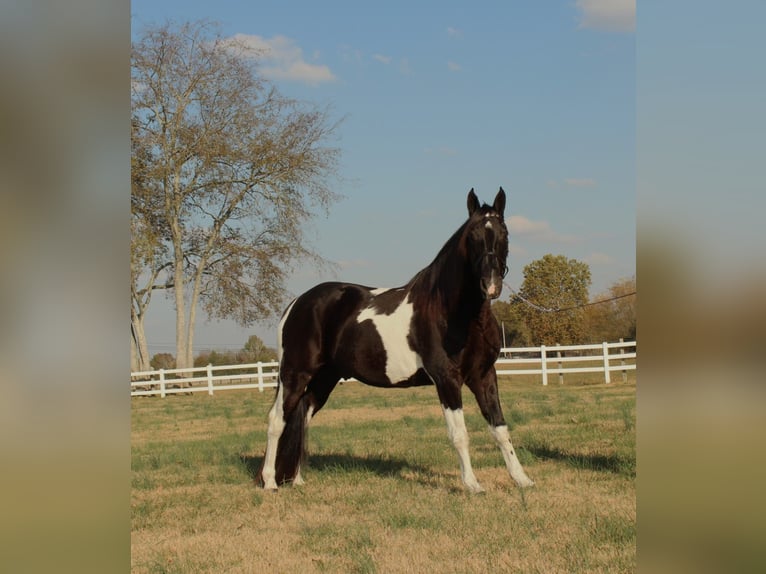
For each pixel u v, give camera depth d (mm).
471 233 6109
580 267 40500
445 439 9984
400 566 4406
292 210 31969
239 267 31312
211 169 30797
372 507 6051
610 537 4699
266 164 31359
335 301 7441
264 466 7461
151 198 30391
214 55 30391
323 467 8219
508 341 45406
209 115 30906
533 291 41156
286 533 5473
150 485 7707
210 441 11531
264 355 45969
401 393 20906
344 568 4477
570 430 10039
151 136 29594
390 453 8977
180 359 32125
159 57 29844
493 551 4621
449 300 6523
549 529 5055
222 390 28094
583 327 40406
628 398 14789
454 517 5473
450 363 6578
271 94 31438
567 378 23594
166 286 33250
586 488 6234
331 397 20422
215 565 4703
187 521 6008
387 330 6996
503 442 6672
